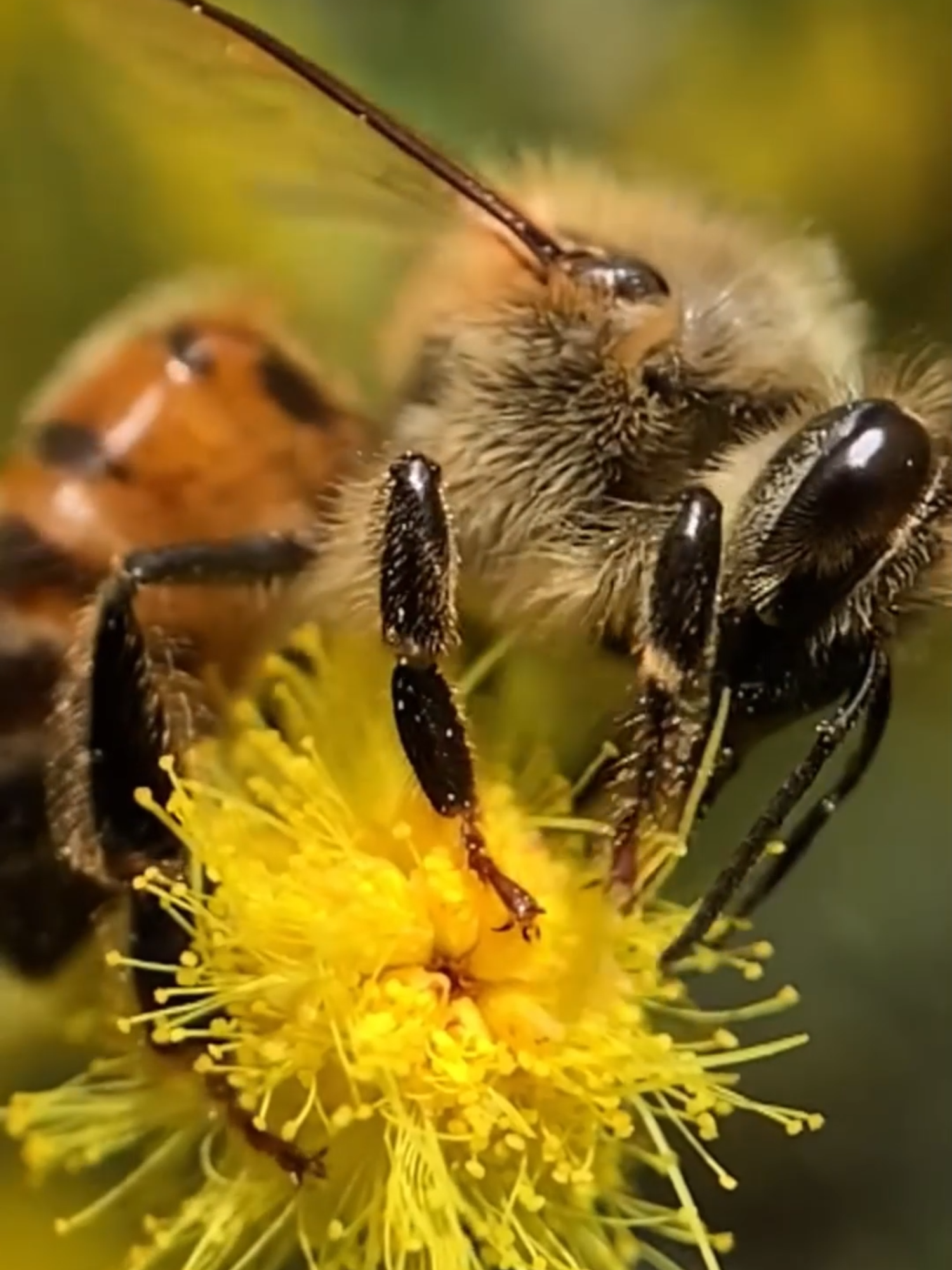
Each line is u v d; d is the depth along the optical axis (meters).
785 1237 0.06
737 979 0.06
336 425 0.05
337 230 0.05
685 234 0.05
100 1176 0.05
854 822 0.06
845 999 0.06
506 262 0.05
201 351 0.05
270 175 0.05
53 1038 0.05
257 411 0.05
